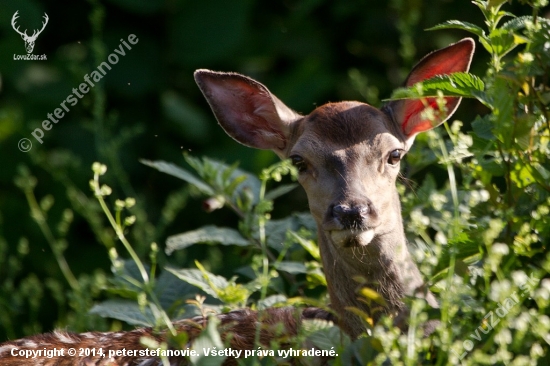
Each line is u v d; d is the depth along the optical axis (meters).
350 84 16.67
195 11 16.95
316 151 9.23
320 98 16.42
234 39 16.81
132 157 16.34
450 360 7.03
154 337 9.27
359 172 9.05
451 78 8.26
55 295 12.66
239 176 11.23
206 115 17.00
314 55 17.08
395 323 8.59
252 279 10.92
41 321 14.66
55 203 15.56
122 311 9.77
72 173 15.71
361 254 9.05
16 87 16.34
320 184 9.16
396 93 8.37
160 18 17.09
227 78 10.38
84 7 17.20
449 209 9.98
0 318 12.62
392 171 9.27
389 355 6.98
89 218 13.09
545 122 8.60
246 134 10.62
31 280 12.75
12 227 15.48
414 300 7.43
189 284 10.23
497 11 8.41
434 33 16.36
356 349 7.55
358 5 16.95
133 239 14.80
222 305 9.95
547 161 8.42
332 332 7.75
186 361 8.89
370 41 16.97
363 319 7.86
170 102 16.64
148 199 16.19
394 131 9.86
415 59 16.56
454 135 8.56
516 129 7.96
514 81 7.97
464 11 16.20
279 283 10.20
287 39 17.20
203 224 16.06
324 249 9.38
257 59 17.17
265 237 10.53
